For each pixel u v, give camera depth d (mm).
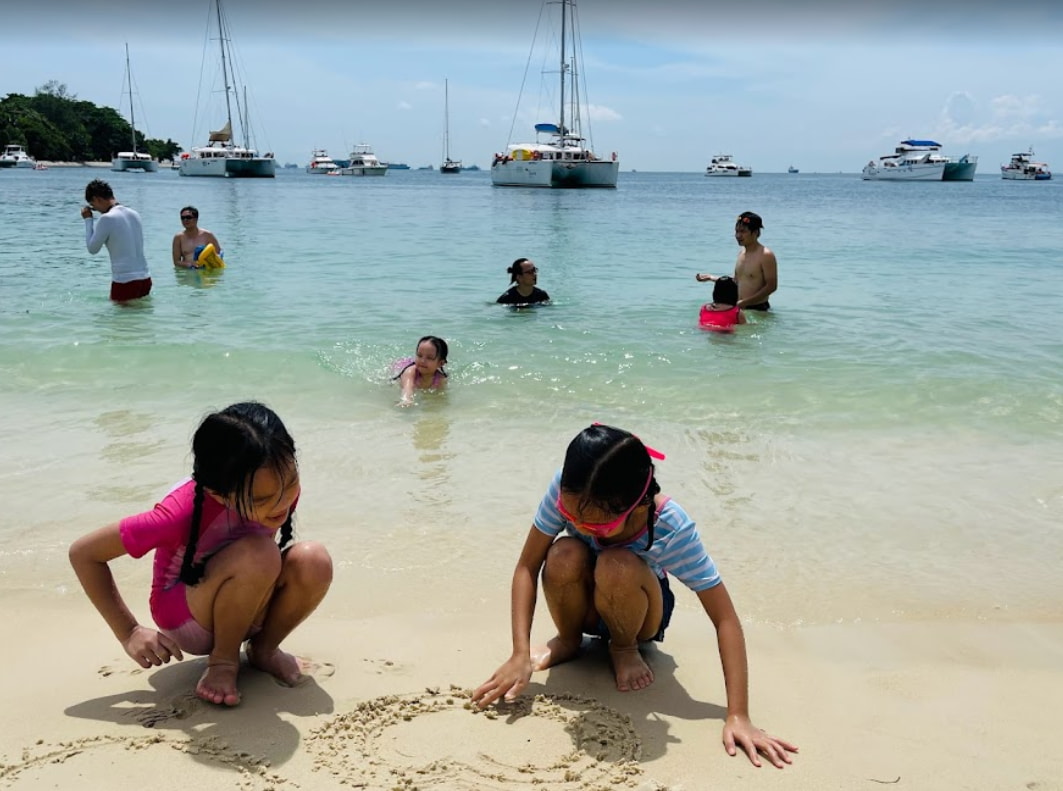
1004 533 4148
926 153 106938
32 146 107625
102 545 2621
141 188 48000
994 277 12641
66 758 2363
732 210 32125
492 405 6164
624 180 126750
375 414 5922
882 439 5504
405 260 14047
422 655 3018
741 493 4594
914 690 2865
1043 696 2834
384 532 4047
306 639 3117
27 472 4660
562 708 2734
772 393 6473
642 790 2316
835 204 39094
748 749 2484
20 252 14281
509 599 3447
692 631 3297
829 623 3322
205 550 2662
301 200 35938
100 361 7102
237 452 2447
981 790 2338
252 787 2266
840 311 9781
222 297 10305
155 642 2729
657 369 7156
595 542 2891
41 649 2990
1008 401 6289
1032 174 110438
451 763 2412
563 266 13680
